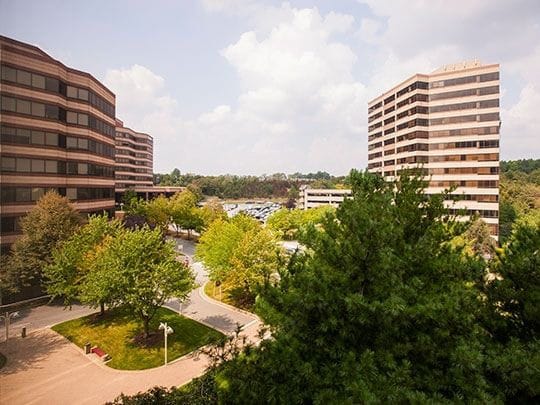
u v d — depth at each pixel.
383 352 5.49
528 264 7.62
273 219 62.72
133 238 20.39
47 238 27.14
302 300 5.87
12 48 30.58
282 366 5.59
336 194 108.88
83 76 37.69
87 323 22.67
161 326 18.81
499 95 55.66
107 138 43.19
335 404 4.86
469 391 5.17
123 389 15.18
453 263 6.82
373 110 78.50
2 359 17.77
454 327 5.88
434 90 60.16
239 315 25.16
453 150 58.59
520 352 5.98
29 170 31.66
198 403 7.25
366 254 5.96
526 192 68.81
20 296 25.92
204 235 36.59
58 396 14.54
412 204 7.69
